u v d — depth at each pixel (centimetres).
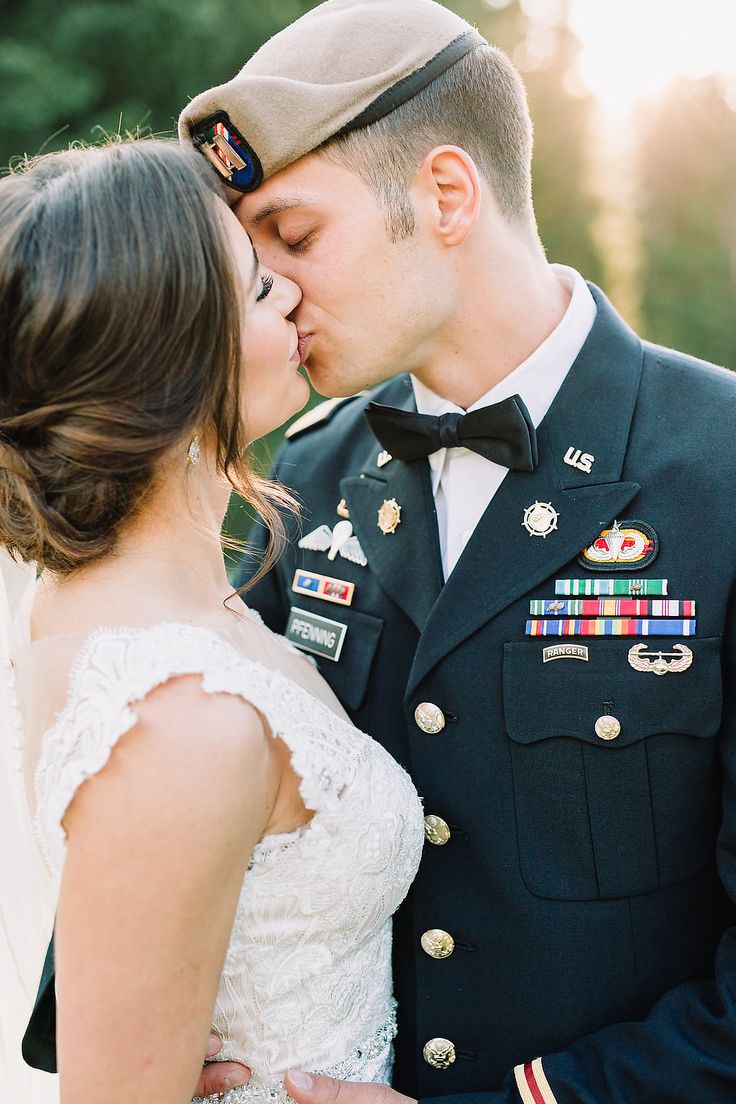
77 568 129
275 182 149
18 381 121
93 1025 111
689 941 147
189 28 622
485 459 158
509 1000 148
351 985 137
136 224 119
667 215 931
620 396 154
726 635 141
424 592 158
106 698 115
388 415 160
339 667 165
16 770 136
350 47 149
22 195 121
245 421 143
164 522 132
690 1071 133
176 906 111
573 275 171
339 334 154
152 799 110
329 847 127
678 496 146
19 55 607
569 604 147
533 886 145
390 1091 136
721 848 142
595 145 783
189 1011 114
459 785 150
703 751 142
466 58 156
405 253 152
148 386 121
